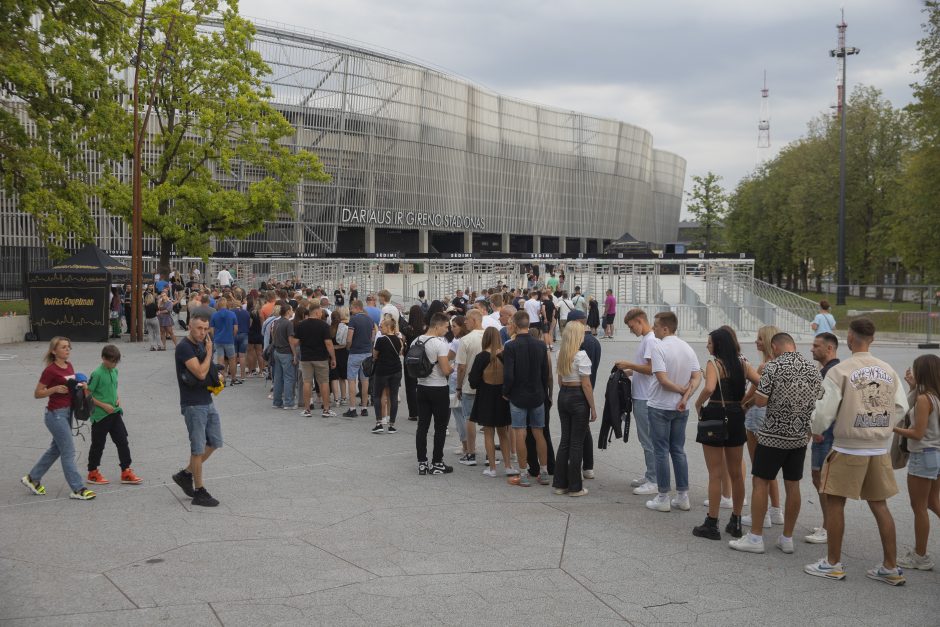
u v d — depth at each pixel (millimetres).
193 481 8422
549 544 7137
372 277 45500
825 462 6535
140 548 6902
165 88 34312
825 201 56094
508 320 12367
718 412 7285
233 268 45719
